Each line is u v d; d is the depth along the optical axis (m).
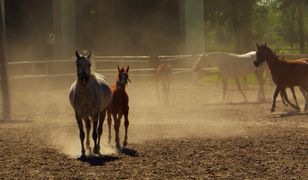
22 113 20.02
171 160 11.37
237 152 12.04
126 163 11.17
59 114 19.62
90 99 11.84
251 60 23.19
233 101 23.27
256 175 9.99
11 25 40.41
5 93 18.98
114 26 40.69
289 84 19.19
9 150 12.67
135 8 40.56
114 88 13.20
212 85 30.80
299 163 10.94
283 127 15.66
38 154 12.23
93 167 10.84
